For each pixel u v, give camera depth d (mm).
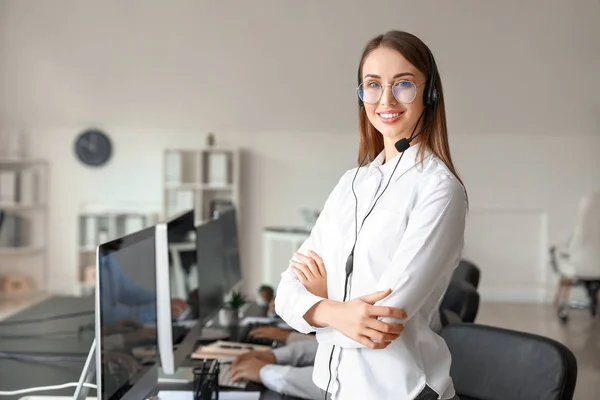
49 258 9094
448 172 1789
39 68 8609
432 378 1766
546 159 8969
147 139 9039
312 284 1874
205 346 3369
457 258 1783
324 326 1767
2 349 3219
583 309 8492
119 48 8461
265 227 9094
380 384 1742
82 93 8758
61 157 9055
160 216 9016
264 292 4645
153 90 8750
